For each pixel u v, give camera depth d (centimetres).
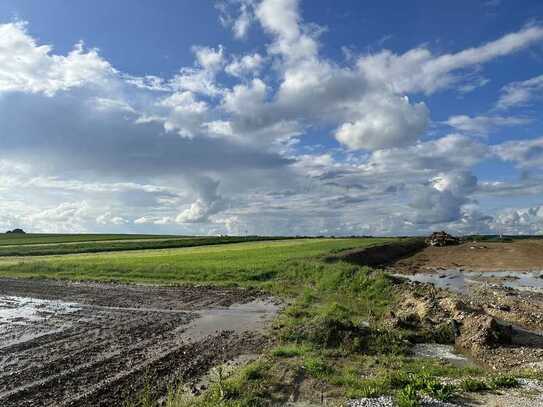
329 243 9400
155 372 1614
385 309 2694
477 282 4494
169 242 10625
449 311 2320
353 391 1323
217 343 2031
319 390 1365
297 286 3838
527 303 2917
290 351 1770
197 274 4541
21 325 2448
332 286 3475
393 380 1419
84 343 2047
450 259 6931
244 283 4081
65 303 3192
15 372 1627
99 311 2877
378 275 3409
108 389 1448
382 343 1906
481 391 1300
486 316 2052
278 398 1305
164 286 4034
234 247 8894
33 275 4806
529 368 1605
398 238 12344
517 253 7219
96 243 9975
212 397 1309
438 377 1489
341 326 1992
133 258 6153
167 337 2162
